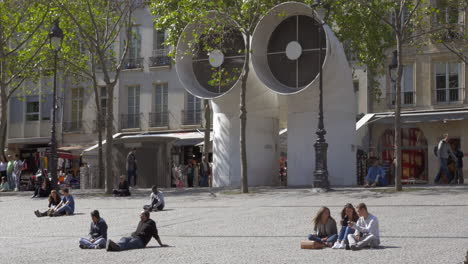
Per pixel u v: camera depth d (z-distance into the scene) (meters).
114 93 44.22
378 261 9.56
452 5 24.81
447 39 32.84
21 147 47.62
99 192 29.12
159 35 43.47
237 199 22.55
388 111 37.22
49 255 11.44
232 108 29.86
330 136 28.23
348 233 11.23
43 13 30.44
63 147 45.28
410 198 19.94
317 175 23.98
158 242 12.29
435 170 36.06
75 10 29.84
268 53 29.03
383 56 31.17
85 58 33.59
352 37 29.83
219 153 30.34
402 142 37.28
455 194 20.58
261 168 30.16
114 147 33.28
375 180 26.12
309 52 28.30
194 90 30.05
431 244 11.30
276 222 15.65
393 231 13.26
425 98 36.62
